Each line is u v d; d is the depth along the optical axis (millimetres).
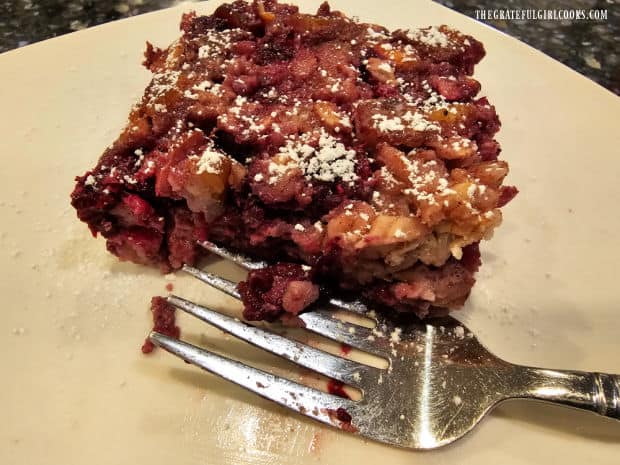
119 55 152
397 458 95
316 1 163
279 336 105
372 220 99
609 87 172
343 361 102
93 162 134
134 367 105
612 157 134
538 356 107
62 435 97
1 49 177
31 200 127
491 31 157
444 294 106
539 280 117
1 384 102
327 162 102
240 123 106
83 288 115
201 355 100
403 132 102
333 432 98
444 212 96
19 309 111
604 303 113
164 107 109
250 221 106
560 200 128
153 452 96
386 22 160
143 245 115
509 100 145
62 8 191
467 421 94
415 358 102
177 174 102
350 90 111
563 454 94
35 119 141
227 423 99
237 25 127
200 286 118
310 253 107
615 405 90
